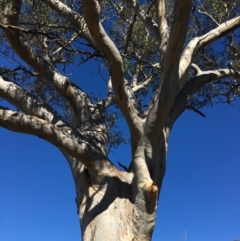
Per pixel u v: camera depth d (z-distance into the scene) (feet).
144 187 18.43
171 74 17.76
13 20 20.10
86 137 21.94
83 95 24.98
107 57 17.75
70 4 28.12
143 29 32.12
